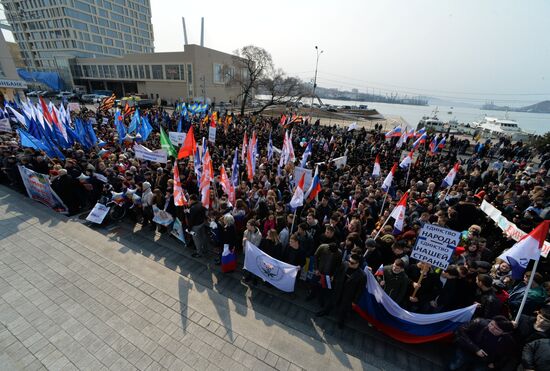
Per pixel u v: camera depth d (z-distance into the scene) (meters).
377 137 24.72
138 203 8.33
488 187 11.40
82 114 23.12
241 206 7.43
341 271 5.18
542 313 3.85
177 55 62.03
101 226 8.41
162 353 4.54
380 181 11.27
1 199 9.47
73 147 12.02
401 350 5.00
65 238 7.56
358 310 5.48
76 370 4.20
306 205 8.40
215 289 6.23
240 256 7.57
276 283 5.97
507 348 3.87
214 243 7.29
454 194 9.85
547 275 5.97
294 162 12.28
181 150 8.73
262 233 7.05
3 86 30.88
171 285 6.14
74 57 76.06
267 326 5.23
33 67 89.19
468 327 4.22
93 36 85.44
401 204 6.26
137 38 102.19
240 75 51.09
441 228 4.88
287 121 26.53
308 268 6.41
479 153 23.58
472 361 4.24
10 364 4.24
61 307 5.33
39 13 79.94
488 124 45.25
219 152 14.64
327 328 5.39
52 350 4.49
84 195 9.18
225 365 4.41
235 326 5.17
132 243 7.73
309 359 4.62
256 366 4.43
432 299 5.18
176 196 6.89
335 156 17.58
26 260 6.59
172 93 66.44
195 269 6.88
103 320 5.10
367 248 5.89
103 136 16.42
